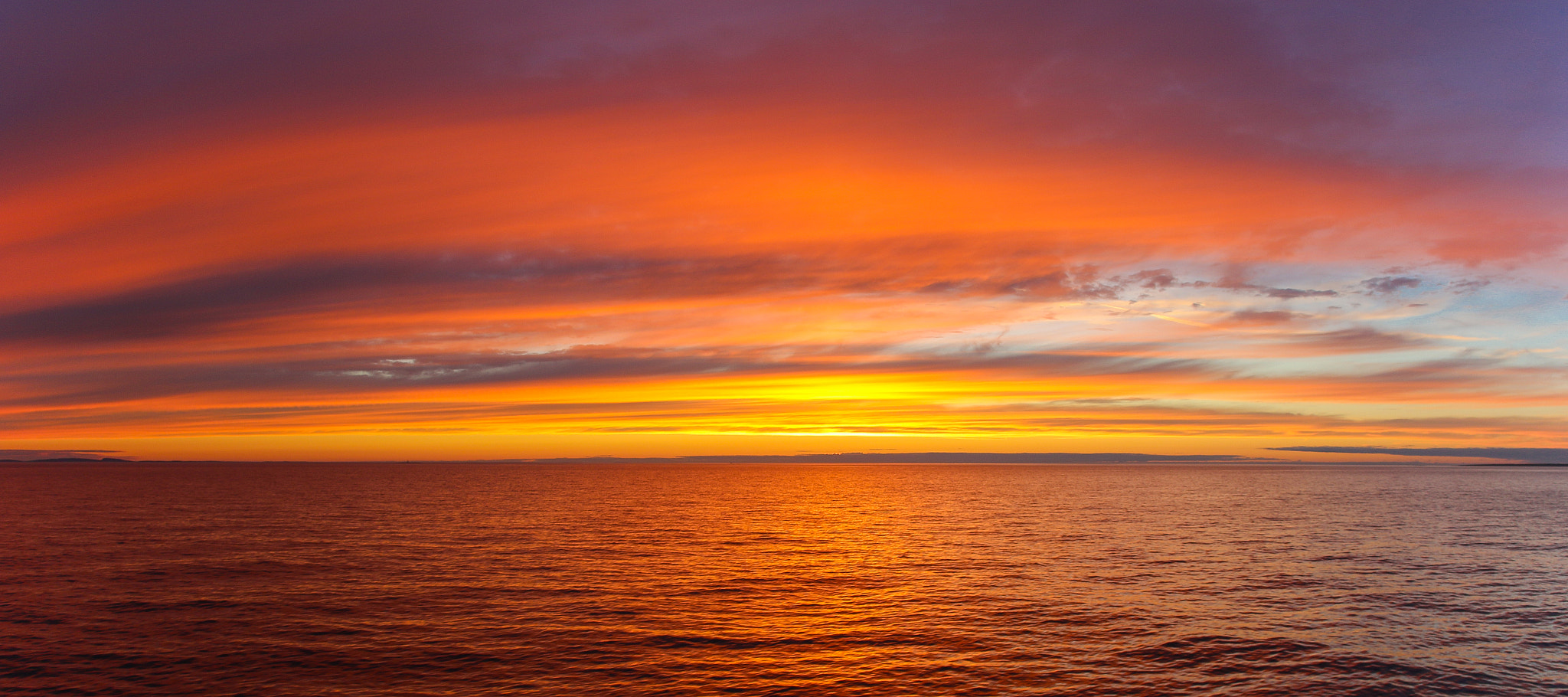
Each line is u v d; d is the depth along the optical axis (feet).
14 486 545.44
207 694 82.53
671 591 135.95
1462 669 91.97
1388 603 126.21
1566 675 90.38
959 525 262.88
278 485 572.51
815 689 85.20
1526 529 247.91
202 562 163.94
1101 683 86.99
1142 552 188.85
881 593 135.03
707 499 433.07
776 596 132.05
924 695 83.25
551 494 469.98
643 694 83.30
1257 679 88.38
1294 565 166.50
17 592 130.52
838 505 380.99
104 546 190.08
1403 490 549.54
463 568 159.43
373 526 245.86
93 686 84.64
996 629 109.60
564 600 126.52
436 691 83.66
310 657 94.48
